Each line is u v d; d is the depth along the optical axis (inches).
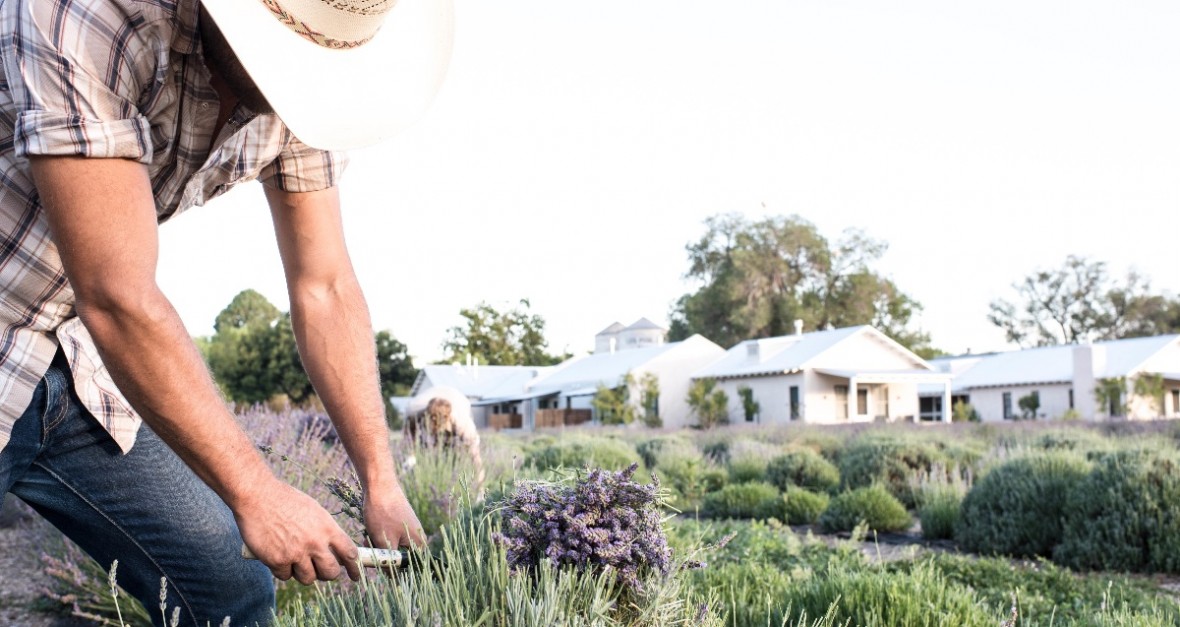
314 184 87.4
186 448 68.2
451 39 79.6
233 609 95.8
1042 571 241.3
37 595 200.2
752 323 2760.8
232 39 64.7
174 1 66.0
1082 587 223.6
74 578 184.4
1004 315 3235.7
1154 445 331.6
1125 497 299.1
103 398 82.1
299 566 75.1
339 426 91.9
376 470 92.0
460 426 286.5
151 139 67.8
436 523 188.5
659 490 98.3
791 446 754.8
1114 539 292.2
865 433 784.3
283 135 83.5
